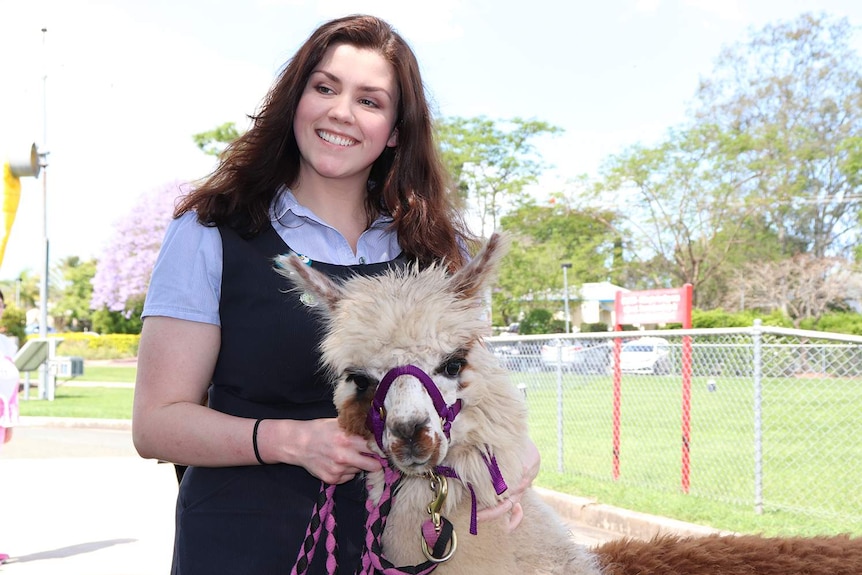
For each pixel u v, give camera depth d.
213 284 2.44
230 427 2.26
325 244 2.69
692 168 36.44
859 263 35.97
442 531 2.28
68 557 6.74
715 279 38.56
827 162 36.44
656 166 36.75
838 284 35.94
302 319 2.45
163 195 40.62
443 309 2.30
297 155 2.76
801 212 37.12
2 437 7.20
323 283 2.39
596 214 38.09
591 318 43.12
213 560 2.40
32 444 13.54
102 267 41.28
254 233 2.53
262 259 2.50
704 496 7.63
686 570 2.63
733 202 36.03
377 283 2.42
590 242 37.62
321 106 2.60
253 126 2.70
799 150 35.50
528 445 2.53
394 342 2.24
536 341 10.64
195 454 2.29
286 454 2.25
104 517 8.22
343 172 2.65
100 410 17.45
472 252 3.21
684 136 36.97
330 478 2.24
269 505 2.43
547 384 10.55
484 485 2.35
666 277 39.44
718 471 8.16
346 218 2.83
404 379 2.20
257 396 2.47
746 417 9.02
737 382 8.84
